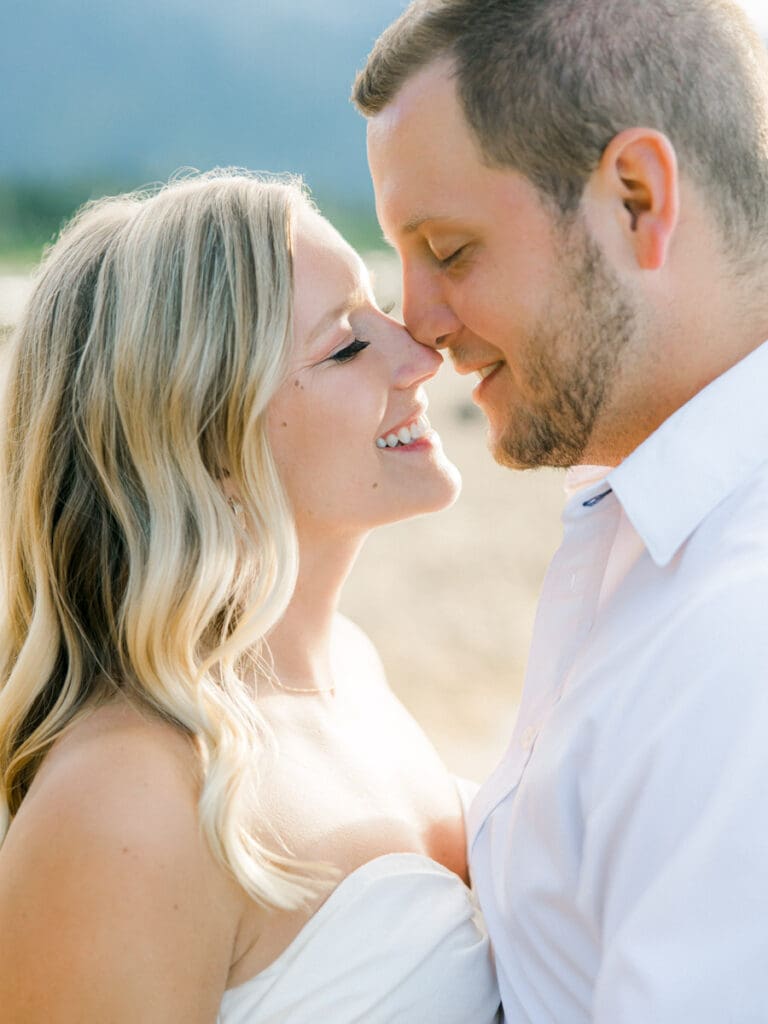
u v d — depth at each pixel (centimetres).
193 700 178
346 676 226
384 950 177
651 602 167
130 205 210
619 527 187
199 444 190
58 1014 156
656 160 166
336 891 178
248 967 171
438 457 208
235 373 189
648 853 145
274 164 7656
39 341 202
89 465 195
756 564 150
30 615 208
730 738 138
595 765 159
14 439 207
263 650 201
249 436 190
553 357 181
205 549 186
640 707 154
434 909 185
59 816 162
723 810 134
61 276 202
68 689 191
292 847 178
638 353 176
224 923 166
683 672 148
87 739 173
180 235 192
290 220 195
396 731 224
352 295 199
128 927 156
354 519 202
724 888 132
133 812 161
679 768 142
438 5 181
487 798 195
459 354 195
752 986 129
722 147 168
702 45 169
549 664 192
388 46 187
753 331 174
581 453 190
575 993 169
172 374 188
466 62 176
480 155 177
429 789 215
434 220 183
